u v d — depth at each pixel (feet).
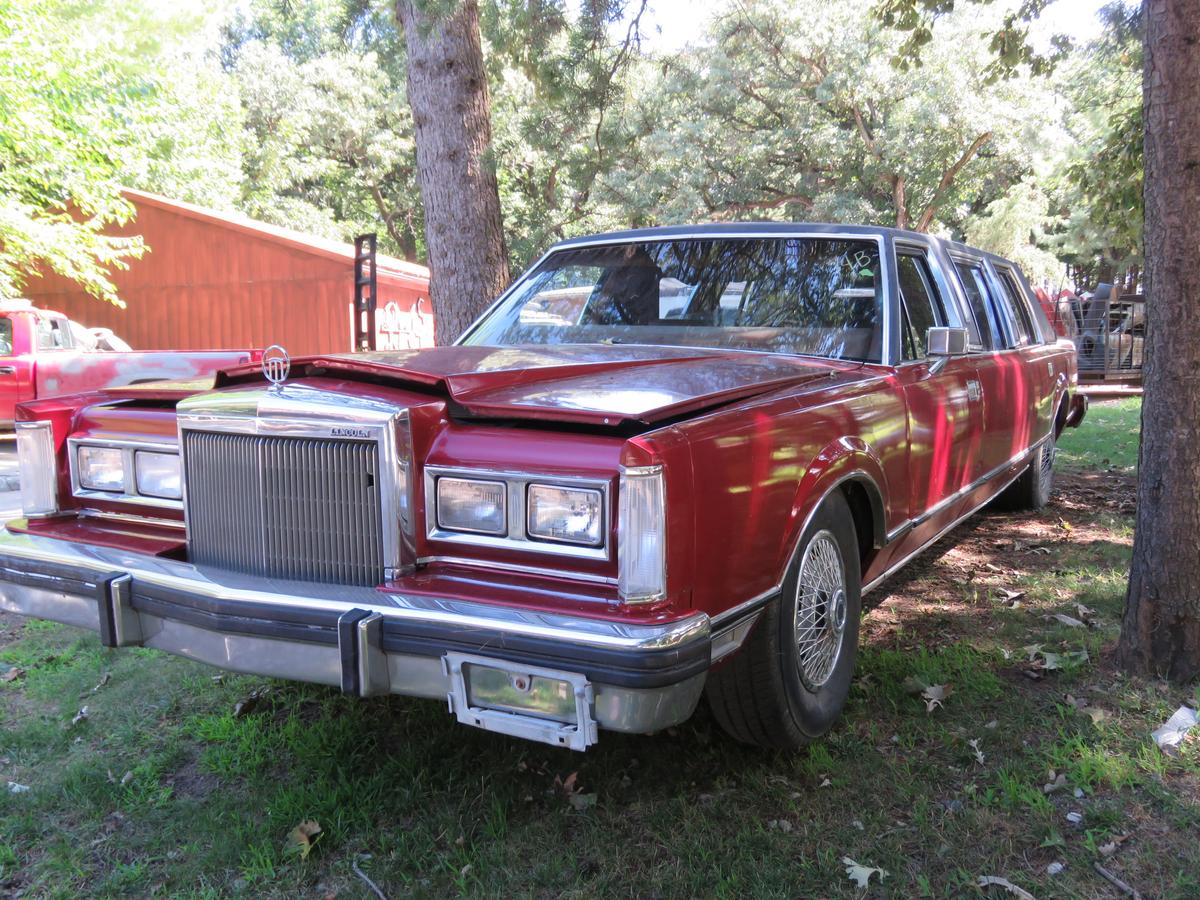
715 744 9.91
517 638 6.90
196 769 9.82
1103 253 107.45
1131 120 31.14
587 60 24.26
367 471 7.78
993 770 9.16
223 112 84.64
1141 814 8.33
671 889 7.53
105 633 8.65
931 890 7.41
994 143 86.99
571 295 13.35
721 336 12.18
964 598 14.51
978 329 15.24
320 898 7.63
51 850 8.40
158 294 53.52
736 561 7.89
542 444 7.45
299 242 50.24
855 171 93.66
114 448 9.89
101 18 55.88
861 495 10.75
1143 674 10.99
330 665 7.63
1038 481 20.26
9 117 42.39
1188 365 10.46
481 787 9.18
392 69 32.63
